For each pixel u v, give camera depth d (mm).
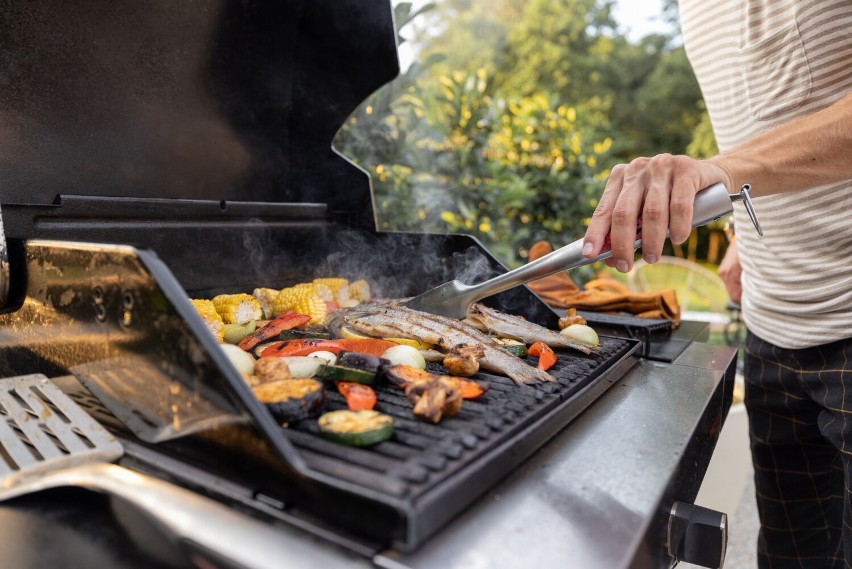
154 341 774
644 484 788
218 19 1623
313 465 679
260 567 616
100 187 1436
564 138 4465
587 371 1130
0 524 752
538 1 15094
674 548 818
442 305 1348
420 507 618
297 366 1041
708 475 1962
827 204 1369
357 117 2967
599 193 4520
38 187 1310
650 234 953
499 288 1240
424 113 3428
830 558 1762
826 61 1302
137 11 1441
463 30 14180
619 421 1012
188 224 1503
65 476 748
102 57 1401
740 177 1051
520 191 3826
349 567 608
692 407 1085
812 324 1463
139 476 764
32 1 1249
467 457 733
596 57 15445
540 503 737
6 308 1000
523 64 15438
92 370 875
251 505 687
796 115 1388
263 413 683
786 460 1722
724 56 1567
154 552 712
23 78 1259
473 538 660
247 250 1662
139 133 1510
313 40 1844
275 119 1896
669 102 14812
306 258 1864
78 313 882
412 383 991
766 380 1664
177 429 770
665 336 1731
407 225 3328
